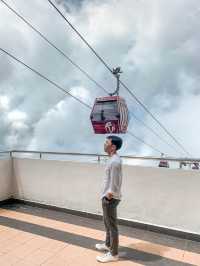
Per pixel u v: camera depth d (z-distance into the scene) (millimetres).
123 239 3975
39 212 5016
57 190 5098
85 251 3598
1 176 5359
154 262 3369
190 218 3992
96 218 4711
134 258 3451
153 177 4234
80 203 4875
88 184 4793
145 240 3959
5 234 4059
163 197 4168
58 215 4883
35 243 3795
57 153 5086
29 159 5371
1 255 3465
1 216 4773
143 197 4316
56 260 3371
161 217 4195
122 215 4488
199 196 3922
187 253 3607
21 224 4445
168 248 3732
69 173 4969
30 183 5375
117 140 3357
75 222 4574
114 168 3287
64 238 3963
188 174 3986
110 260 3357
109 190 3303
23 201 5441
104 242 3848
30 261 3342
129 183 4414
